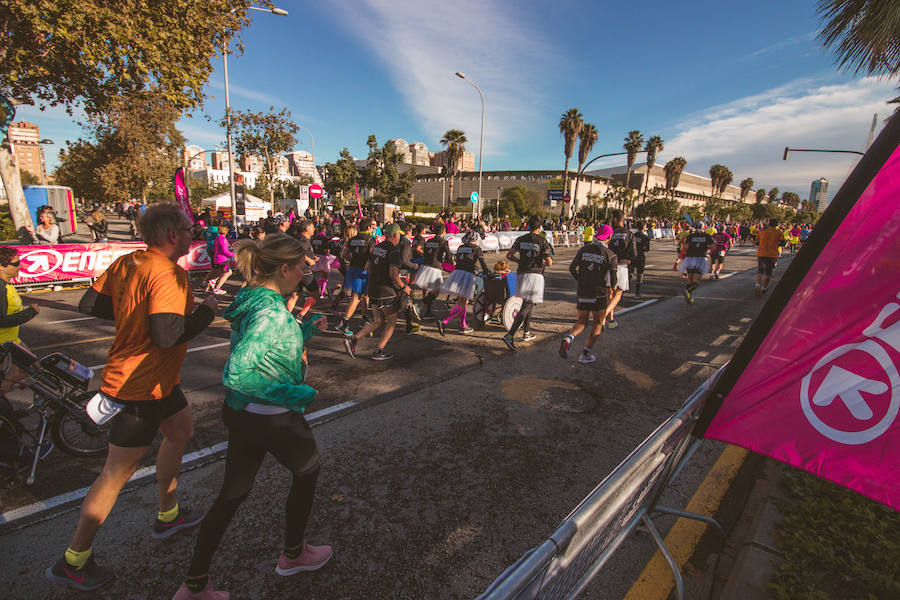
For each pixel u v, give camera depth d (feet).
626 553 8.32
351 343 18.07
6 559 7.68
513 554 8.07
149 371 6.81
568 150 152.76
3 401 9.62
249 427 6.24
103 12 33.01
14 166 40.86
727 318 27.55
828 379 5.35
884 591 7.00
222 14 44.78
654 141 220.23
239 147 98.94
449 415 13.35
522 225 106.32
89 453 10.99
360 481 10.05
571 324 25.25
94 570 7.04
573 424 13.00
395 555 7.98
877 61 14.83
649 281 43.24
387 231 17.25
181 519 8.41
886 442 4.94
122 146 105.40
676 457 7.98
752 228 117.29
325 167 158.20
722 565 8.07
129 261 6.72
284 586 7.27
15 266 9.95
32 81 38.45
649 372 17.51
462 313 22.72
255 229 35.06
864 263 5.24
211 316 7.19
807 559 7.54
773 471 10.89
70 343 19.57
